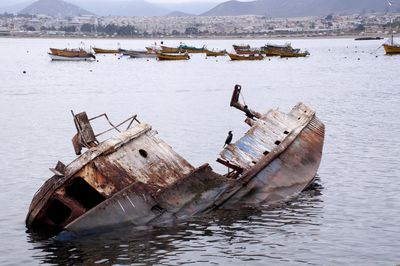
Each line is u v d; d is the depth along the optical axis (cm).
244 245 2295
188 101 7362
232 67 14438
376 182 3262
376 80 10138
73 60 17075
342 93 8150
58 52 16925
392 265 2095
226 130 5128
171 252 2217
